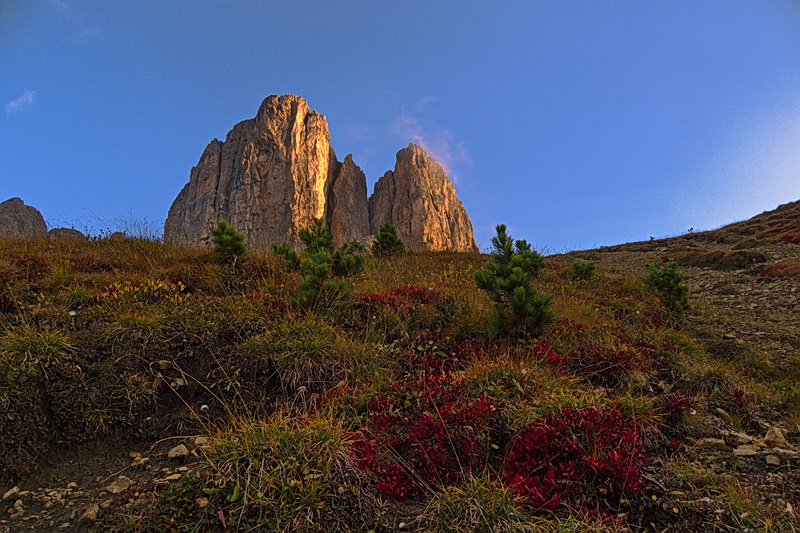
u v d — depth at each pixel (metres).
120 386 4.23
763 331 8.34
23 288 5.95
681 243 29.89
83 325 4.96
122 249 9.43
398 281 8.63
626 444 3.71
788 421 4.79
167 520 2.88
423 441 3.79
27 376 3.89
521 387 4.53
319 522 2.94
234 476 3.17
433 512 3.08
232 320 5.39
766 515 3.19
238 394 4.35
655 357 6.18
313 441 3.49
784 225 26.20
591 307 8.27
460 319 6.71
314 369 4.91
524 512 3.07
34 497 3.28
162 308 5.39
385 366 5.31
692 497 3.40
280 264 8.23
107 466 3.70
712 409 4.99
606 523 3.04
